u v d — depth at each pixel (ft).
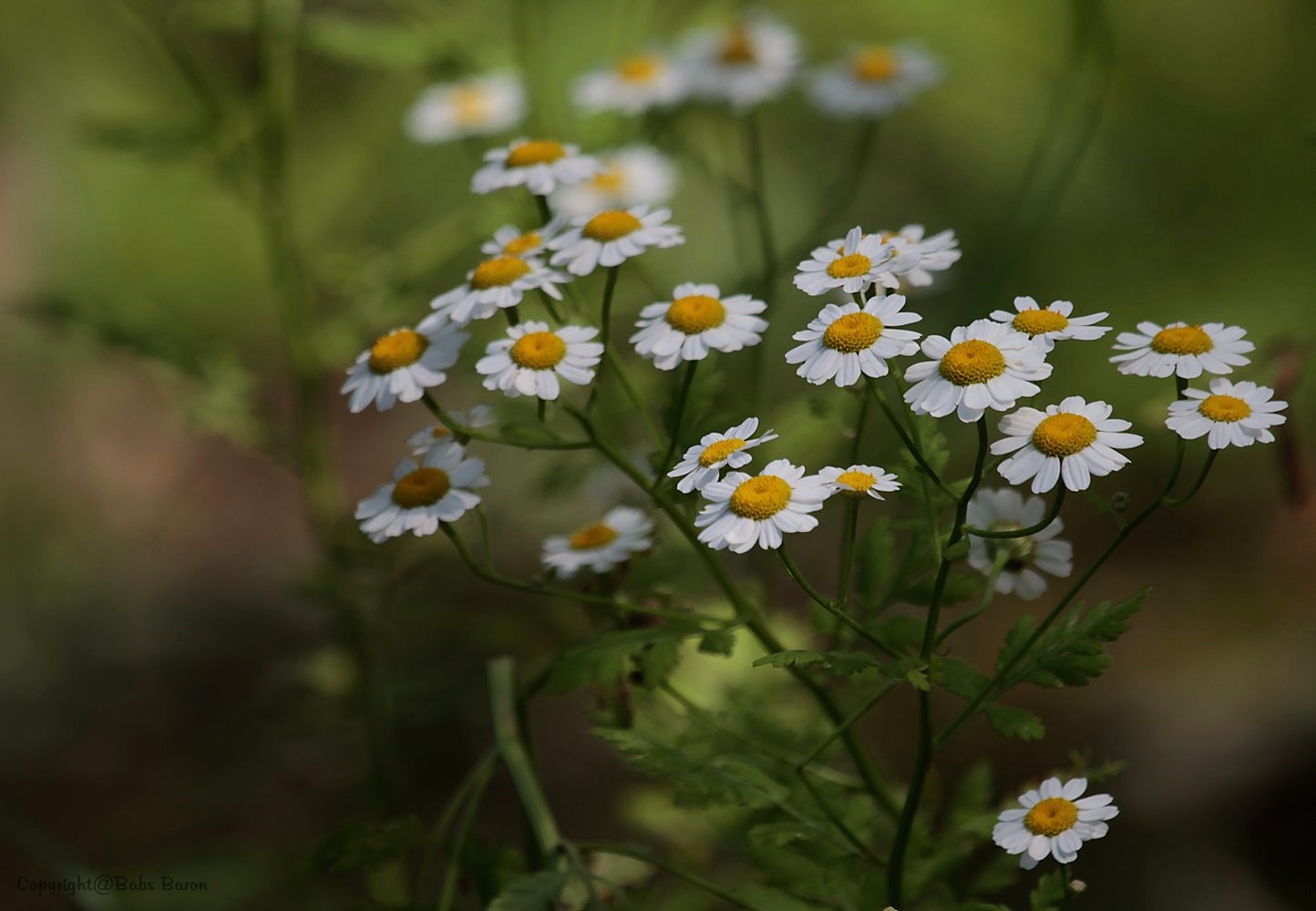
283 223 2.86
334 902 2.73
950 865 2.27
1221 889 3.21
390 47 2.92
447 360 2.22
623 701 2.34
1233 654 3.65
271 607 3.97
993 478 3.10
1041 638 2.17
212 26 2.86
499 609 3.21
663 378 2.70
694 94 2.83
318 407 2.86
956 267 3.92
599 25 3.75
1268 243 3.94
